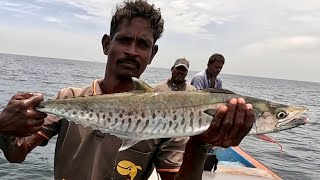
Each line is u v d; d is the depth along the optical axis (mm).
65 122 746
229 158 2375
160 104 737
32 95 647
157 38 787
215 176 1711
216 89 766
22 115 612
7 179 2297
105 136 723
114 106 735
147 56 759
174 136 722
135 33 740
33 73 16844
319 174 3189
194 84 2438
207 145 686
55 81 12367
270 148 4277
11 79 11234
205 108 733
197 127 716
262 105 781
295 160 3732
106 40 796
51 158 2783
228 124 643
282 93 23250
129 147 696
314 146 4781
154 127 729
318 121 8281
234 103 640
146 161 715
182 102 738
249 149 4094
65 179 712
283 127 781
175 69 2277
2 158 2641
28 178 2342
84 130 728
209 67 2436
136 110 735
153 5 763
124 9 751
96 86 798
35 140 724
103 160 703
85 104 728
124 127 729
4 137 660
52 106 716
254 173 1850
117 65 754
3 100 5750
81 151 712
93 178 696
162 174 724
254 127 774
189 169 692
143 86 754
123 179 698
